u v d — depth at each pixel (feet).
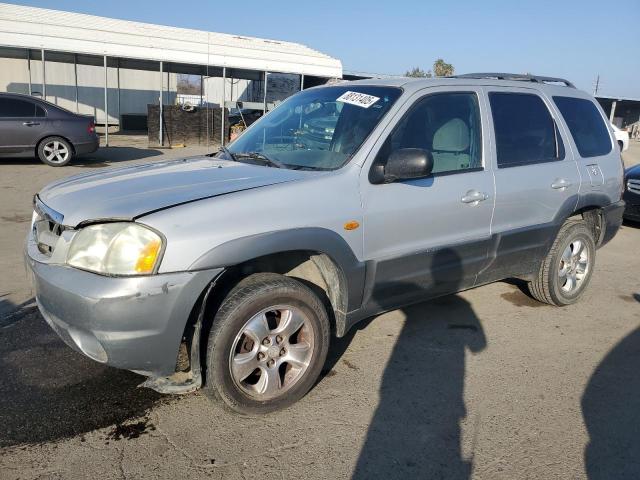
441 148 12.16
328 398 10.68
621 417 10.34
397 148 11.34
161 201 9.10
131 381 11.00
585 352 13.10
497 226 13.20
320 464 8.75
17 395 10.36
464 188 12.25
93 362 11.69
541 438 9.62
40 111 41.09
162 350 8.78
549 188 14.20
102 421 9.66
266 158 11.82
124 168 12.24
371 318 14.62
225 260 8.88
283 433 9.51
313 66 73.97
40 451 8.78
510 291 17.30
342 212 10.27
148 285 8.42
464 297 16.55
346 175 10.54
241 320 9.30
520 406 10.62
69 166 42.65
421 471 8.68
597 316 15.47
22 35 57.62
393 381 11.41
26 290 15.67
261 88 89.10
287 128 12.87
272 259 10.39
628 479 8.64
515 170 13.46
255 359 9.68
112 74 92.94
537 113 14.53
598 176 15.65
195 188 9.71
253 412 9.82
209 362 9.28
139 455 8.79
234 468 8.57
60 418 9.69
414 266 11.67
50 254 9.43
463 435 9.64
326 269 10.69
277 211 9.54
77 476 8.25
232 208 9.18
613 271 20.16
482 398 10.87
